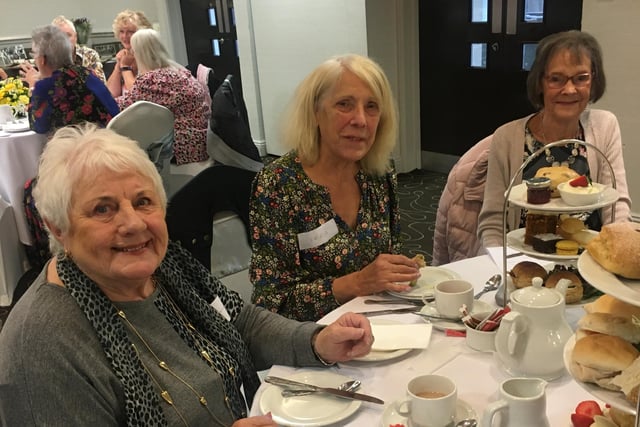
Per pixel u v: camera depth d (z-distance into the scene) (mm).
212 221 3170
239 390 1251
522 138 1972
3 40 7289
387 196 1788
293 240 1641
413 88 5211
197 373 1149
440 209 2357
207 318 1245
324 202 1647
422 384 991
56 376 956
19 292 3428
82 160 1042
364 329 1188
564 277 1266
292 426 1012
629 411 741
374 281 1486
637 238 802
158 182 1138
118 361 1021
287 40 5621
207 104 4023
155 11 7438
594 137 1959
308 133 1646
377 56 4934
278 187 1645
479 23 4637
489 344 1182
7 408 982
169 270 1236
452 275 1552
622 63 3568
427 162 5453
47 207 1040
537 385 880
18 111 4262
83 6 7797
